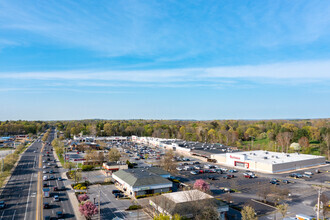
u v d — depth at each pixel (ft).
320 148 633.20
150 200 242.17
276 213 236.02
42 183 345.10
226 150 603.67
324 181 362.33
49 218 217.36
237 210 244.83
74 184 331.98
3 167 403.95
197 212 207.31
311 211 241.14
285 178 380.17
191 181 359.87
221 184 342.23
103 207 250.37
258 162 441.27
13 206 254.06
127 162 449.48
